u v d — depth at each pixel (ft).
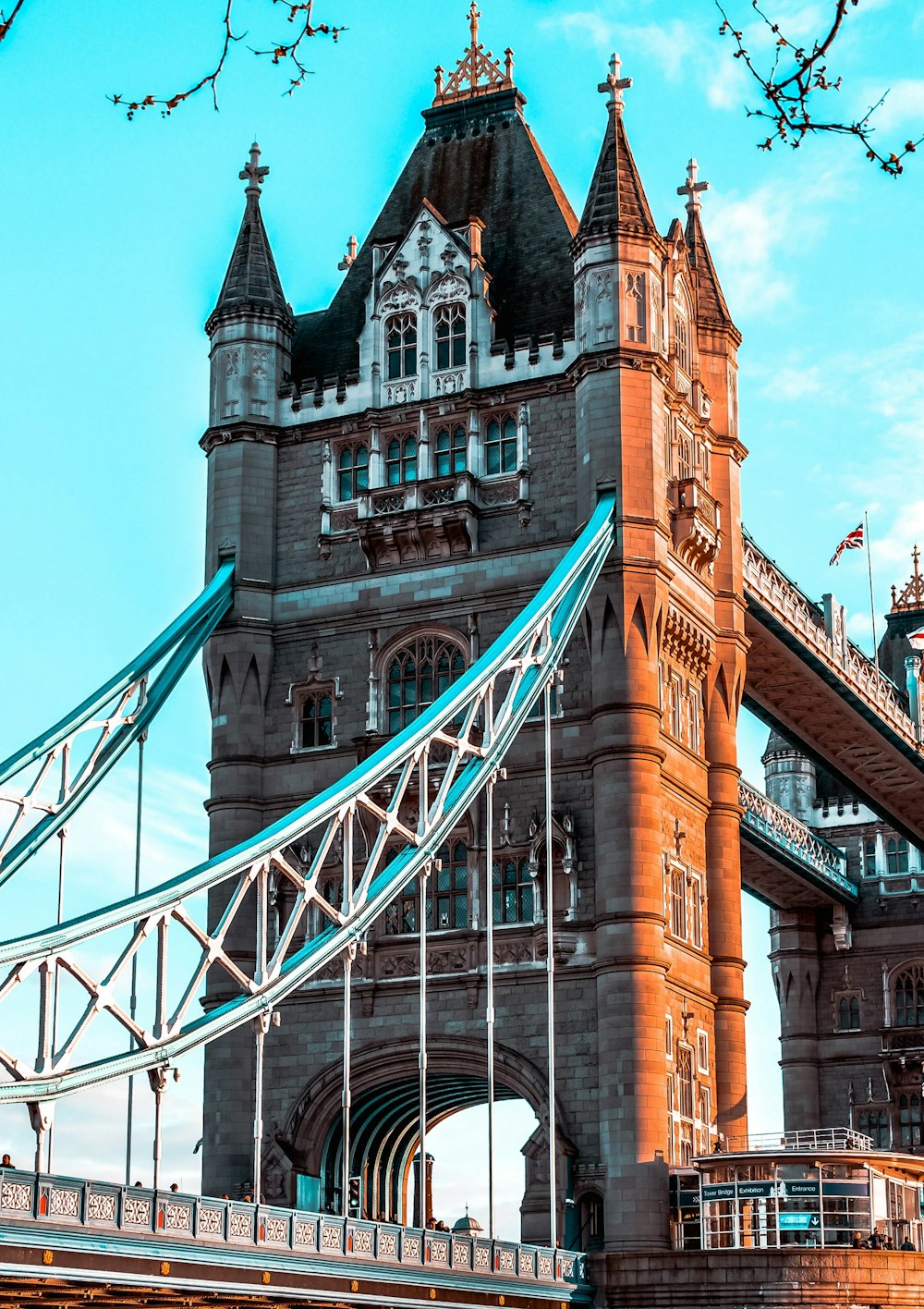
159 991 161.07
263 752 239.91
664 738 228.84
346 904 184.85
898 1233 212.64
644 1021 212.43
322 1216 157.58
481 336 242.78
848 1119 368.89
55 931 151.02
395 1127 241.14
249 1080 227.81
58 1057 149.18
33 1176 128.67
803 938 378.32
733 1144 231.09
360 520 238.89
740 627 251.39
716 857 241.14
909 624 402.31
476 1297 179.52
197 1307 150.30
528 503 234.17
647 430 230.27
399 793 194.90
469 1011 221.46
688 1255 204.33
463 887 227.40
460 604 234.99
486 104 269.44
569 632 217.56
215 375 251.60
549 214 253.85
